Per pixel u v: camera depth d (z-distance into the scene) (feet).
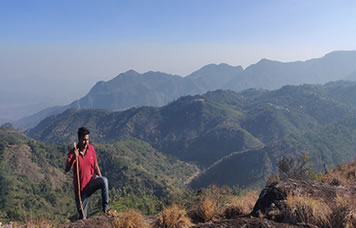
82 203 14.12
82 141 14.12
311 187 14.64
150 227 13.58
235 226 10.78
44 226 11.91
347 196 13.67
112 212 13.98
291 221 11.56
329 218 11.31
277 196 13.75
